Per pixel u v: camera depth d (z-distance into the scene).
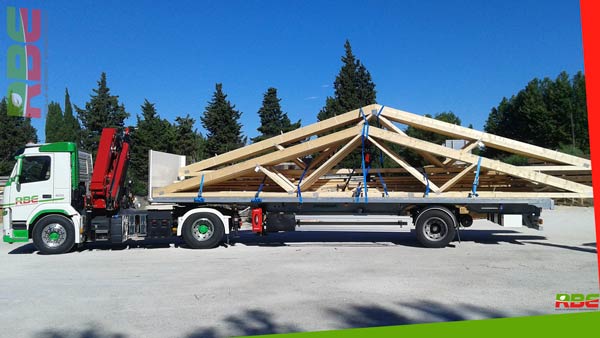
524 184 12.76
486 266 9.49
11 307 6.70
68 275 8.90
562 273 8.77
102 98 42.69
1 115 51.38
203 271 9.19
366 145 12.97
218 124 41.81
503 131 49.72
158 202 12.70
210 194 12.69
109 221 12.04
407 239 14.05
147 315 6.27
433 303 6.74
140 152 39.09
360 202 12.41
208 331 5.61
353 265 9.68
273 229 12.82
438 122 12.57
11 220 11.59
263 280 8.30
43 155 11.71
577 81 42.66
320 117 46.34
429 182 12.34
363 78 46.38
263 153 14.17
